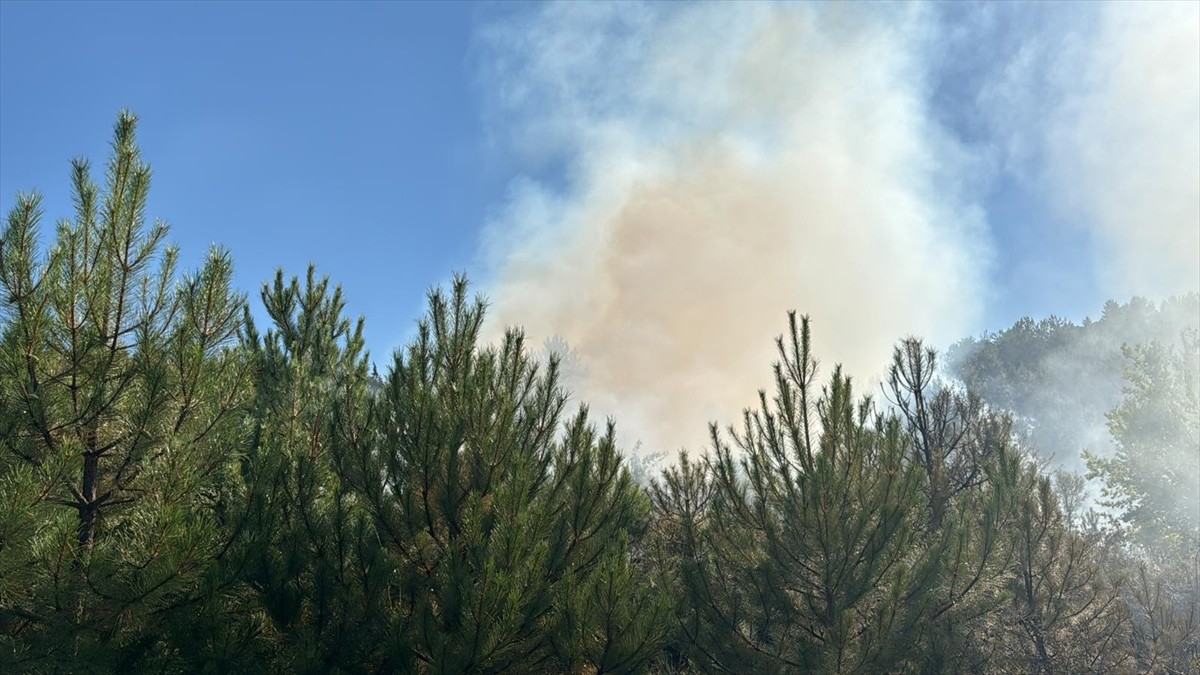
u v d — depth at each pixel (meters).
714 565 11.68
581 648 8.47
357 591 8.47
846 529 10.59
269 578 8.33
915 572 11.00
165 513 6.83
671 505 14.73
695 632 11.20
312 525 8.67
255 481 8.26
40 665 6.70
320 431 9.70
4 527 6.16
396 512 9.33
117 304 7.81
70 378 7.60
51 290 7.36
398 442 9.41
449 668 7.93
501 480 9.40
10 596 6.79
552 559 9.36
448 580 8.59
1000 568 11.80
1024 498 13.28
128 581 6.86
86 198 7.78
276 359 12.34
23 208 7.27
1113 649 13.62
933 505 14.43
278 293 13.63
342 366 12.12
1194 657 13.95
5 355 7.20
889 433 11.26
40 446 7.64
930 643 11.18
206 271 8.19
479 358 9.97
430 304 10.71
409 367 9.91
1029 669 13.08
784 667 10.82
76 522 6.59
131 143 7.94
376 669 8.79
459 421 9.43
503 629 7.95
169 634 7.45
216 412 8.09
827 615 11.05
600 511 9.78
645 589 9.25
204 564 7.17
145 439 7.88
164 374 7.75
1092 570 13.76
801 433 11.23
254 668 7.82
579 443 9.89
